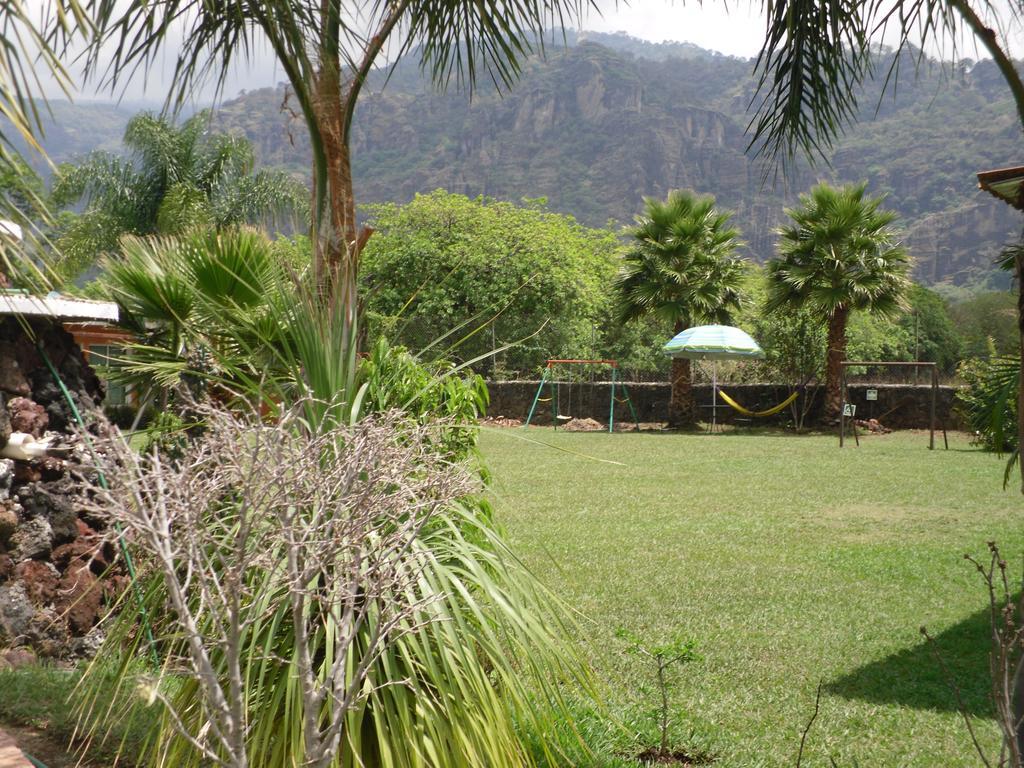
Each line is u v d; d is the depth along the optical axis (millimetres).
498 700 2686
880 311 25891
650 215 28047
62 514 5195
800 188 173125
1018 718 2582
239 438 2084
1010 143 158625
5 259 1940
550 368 31531
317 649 2709
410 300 3660
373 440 2260
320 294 3326
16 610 4879
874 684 5105
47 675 4324
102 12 2467
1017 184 5805
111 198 24234
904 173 169500
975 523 10844
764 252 174125
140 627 2768
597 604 6887
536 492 13555
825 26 3559
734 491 13695
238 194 24188
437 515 2789
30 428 5125
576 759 3609
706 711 4609
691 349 26344
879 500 12758
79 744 3525
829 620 6484
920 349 51562
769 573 8047
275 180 24438
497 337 35094
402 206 37281
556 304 36438
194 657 1868
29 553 5020
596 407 30562
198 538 1973
